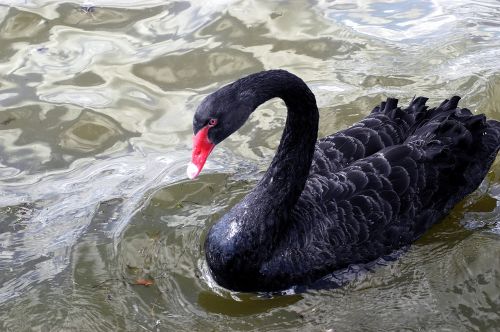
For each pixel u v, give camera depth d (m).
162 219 7.92
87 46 10.07
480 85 9.55
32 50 9.98
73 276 7.25
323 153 7.67
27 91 9.38
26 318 6.81
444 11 10.91
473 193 8.33
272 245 7.02
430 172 7.55
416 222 7.50
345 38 10.34
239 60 9.90
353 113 9.20
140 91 9.45
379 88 9.55
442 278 7.25
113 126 9.01
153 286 7.16
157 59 9.89
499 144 8.20
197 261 7.46
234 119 6.37
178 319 6.84
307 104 6.84
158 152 8.73
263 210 6.98
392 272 7.31
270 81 6.56
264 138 9.02
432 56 10.05
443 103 8.19
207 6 10.80
